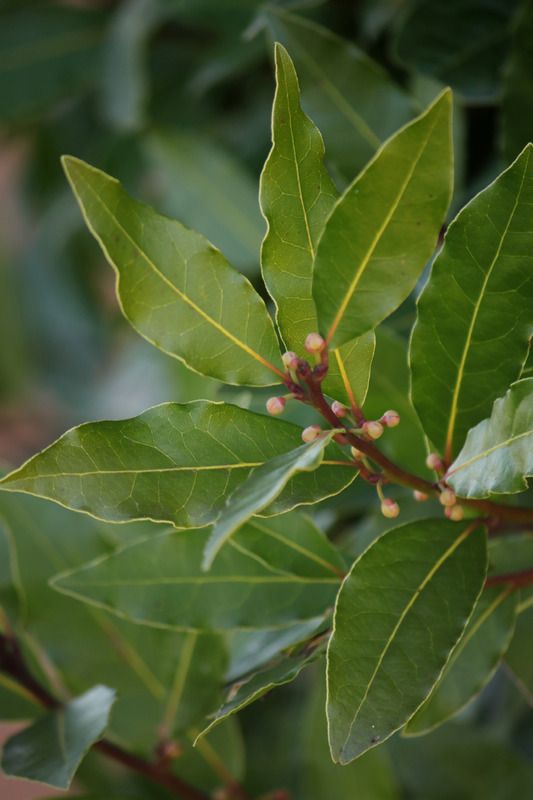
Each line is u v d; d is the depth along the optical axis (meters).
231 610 0.65
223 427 0.58
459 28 0.76
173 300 0.57
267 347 0.58
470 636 0.64
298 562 0.65
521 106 0.70
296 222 0.57
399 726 0.57
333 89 0.71
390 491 0.71
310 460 0.54
